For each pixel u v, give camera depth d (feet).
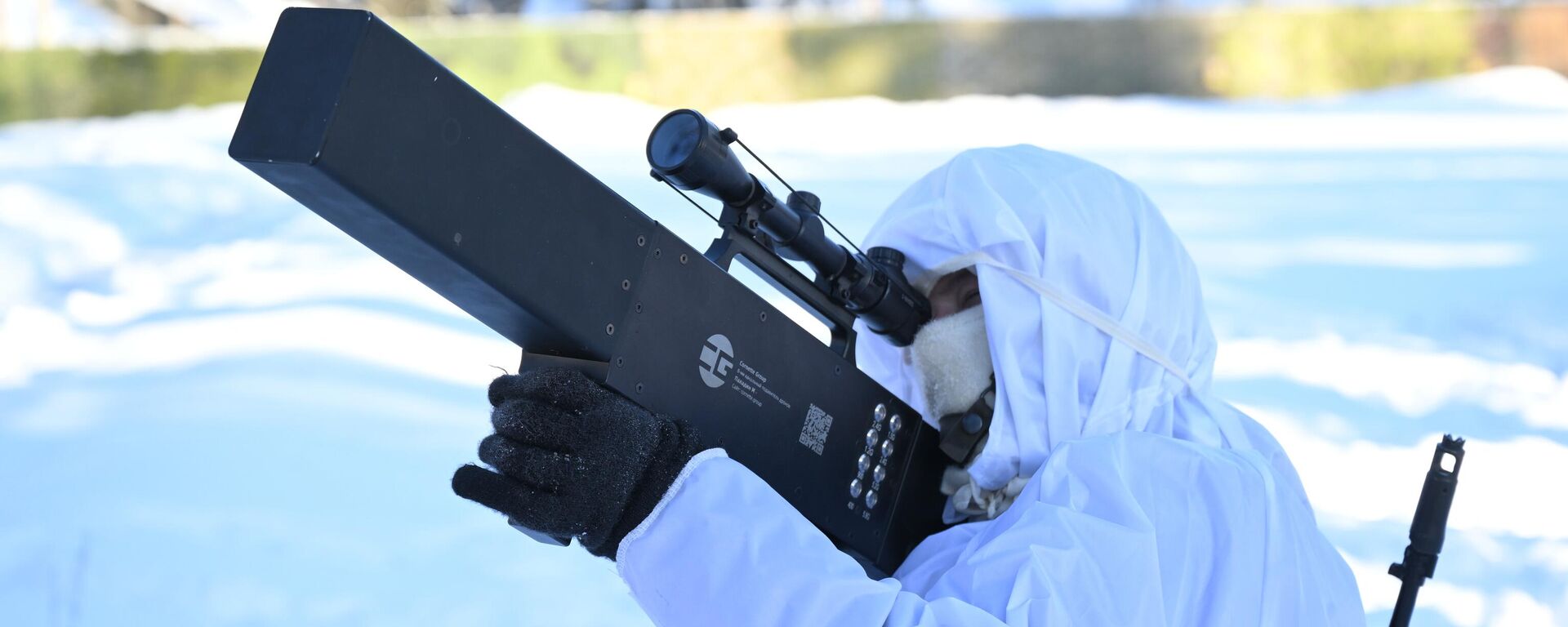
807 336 4.86
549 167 3.82
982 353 5.41
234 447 17.03
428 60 3.49
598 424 3.90
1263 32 71.46
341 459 16.51
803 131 60.08
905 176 44.86
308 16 3.43
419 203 3.50
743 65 71.82
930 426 5.50
